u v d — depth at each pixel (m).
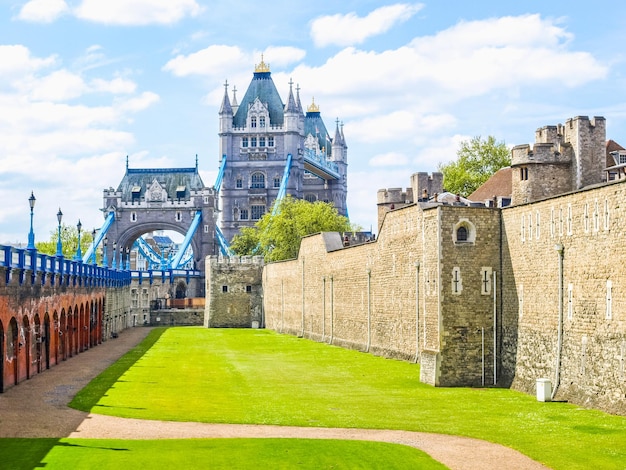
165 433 47.44
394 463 40.53
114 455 41.19
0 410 54.59
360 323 103.88
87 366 84.62
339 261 113.00
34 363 77.19
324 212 192.00
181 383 70.38
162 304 188.75
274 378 74.44
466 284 69.94
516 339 67.69
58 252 90.00
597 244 56.28
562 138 91.31
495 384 69.25
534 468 39.84
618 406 53.28
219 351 105.25
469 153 167.75
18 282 68.75
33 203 73.81
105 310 128.12
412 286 86.12
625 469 39.69
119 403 58.16
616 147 103.44
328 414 54.66
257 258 173.12
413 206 85.75
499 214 70.62
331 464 40.22
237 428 49.53
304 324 132.62
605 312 55.25
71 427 48.75
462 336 69.62
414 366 83.12
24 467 38.53
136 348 110.50
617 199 54.06
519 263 67.44
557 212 61.69
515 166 89.50
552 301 62.31
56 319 86.88
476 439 46.31
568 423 50.62
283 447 43.59
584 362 57.75
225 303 172.38
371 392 65.31
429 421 51.97
